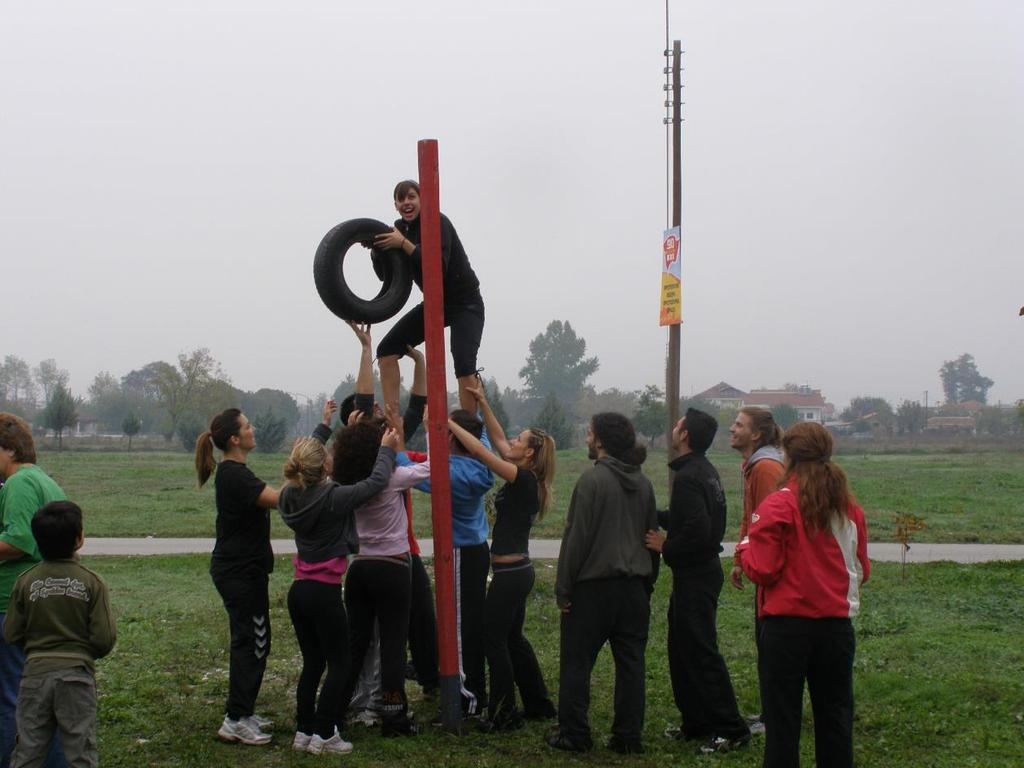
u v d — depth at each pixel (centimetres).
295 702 784
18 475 568
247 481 652
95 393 11931
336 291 661
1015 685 789
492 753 654
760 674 543
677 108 1688
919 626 1056
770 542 521
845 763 529
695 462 673
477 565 736
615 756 654
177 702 770
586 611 659
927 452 6406
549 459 707
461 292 720
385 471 652
